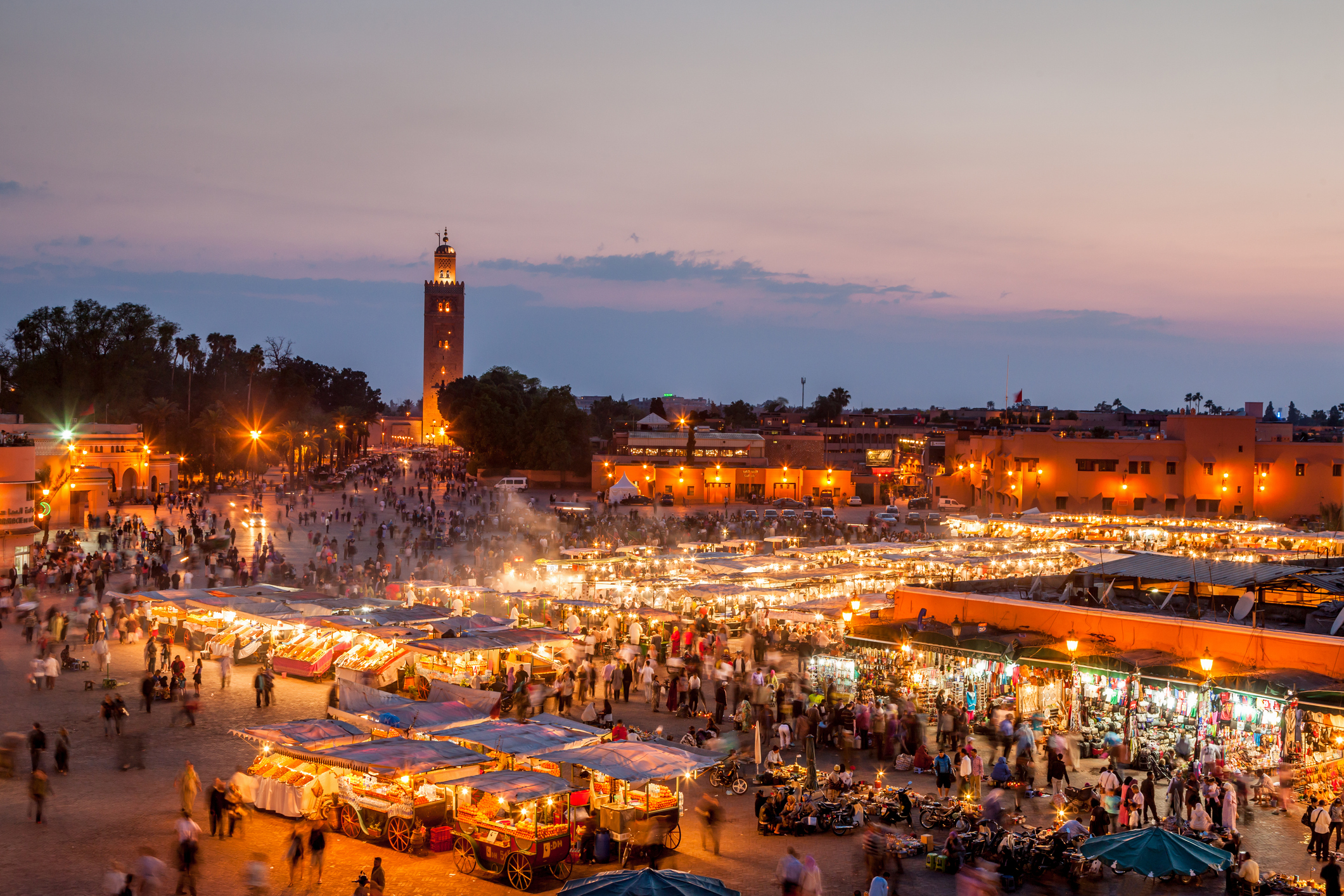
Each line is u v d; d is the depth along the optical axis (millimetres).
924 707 32750
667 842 22438
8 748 26297
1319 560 49688
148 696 32281
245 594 43375
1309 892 20094
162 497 104875
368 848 22500
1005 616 36656
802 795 24734
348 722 25406
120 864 20859
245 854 21750
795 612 41156
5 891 19406
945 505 119625
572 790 21750
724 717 32844
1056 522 84250
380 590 53438
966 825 23188
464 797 21281
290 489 122750
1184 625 31719
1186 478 109188
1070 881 21156
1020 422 189000
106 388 134875
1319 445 108875
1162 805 25812
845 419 193875
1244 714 27766
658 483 130625
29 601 44781
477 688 34688
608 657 40469
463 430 148875
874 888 18359
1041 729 29891
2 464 66375
